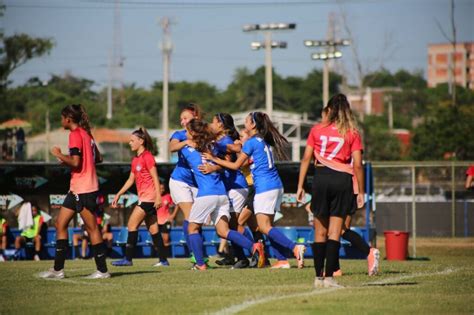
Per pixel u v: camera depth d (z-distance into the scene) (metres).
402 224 87.12
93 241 29.89
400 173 92.56
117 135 156.12
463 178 92.12
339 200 25.53
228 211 34.81
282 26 112.19
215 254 57.84
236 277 29.55
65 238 30.20
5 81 146.50
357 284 27.08
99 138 153.62
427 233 86.62
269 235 34.62
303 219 59.09
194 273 31.66
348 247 56.69
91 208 29.53
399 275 30.39
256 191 34.66
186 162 35.06
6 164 60.22
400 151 173.12
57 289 26.59
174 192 36.50
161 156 137.75
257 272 31.70
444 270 33.16
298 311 21.02
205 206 34.06
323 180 25.48
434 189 92.62
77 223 60.09
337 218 25.72
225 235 34.84
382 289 25.38
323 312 20.88
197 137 33.72
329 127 25.61
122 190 40.47
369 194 57.31
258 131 34.44
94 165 29.67
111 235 58.06
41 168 60.38
